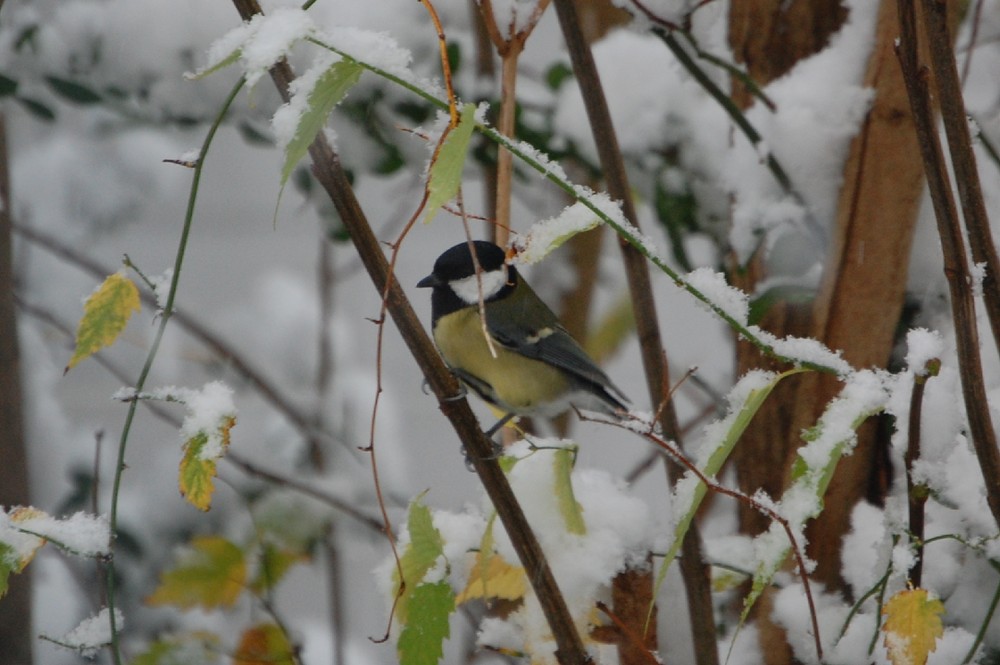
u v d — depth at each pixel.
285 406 7.89
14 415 5.65
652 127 6.18
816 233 4.96
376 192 9.89
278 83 3.41
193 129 6.49
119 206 9.35
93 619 4.04
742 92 5.31
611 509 4.61
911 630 3.20
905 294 4.79
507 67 4.57
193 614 6.84
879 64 4.55
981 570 4.43
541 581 3.68
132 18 6.32
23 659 5.60
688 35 5.25
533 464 4.57
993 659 4.37
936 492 3.42
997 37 5.57
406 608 3.92
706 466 3.32
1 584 3.64
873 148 4.53
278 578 5.53
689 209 6.20
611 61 6.34
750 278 5.22
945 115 3.11
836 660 4.23
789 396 4.77
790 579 4.70
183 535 7.45
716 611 5.50
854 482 4.67
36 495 7.56
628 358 9.76
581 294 7.98
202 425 3.51
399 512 6.77
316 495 6.32
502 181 4.63
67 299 9.02
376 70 3.01
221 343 8.16
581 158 6.36
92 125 8.09
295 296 9.82
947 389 3.50
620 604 4.39
